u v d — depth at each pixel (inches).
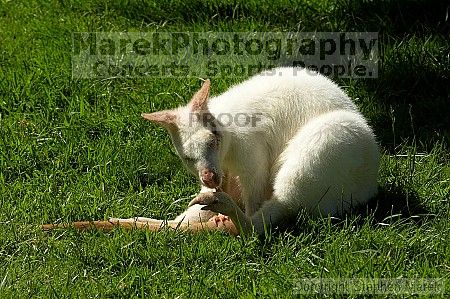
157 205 362.3
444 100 427.5
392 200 351.6
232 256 315.0
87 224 337.1
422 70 446.3
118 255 319.3
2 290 299.3
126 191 376.5
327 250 311.3
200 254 317.1
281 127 344.8
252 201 340.5
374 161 341.1
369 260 300.8
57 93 443.5
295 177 328.2
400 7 503.5
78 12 549.6
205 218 344.5
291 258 311.4
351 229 322.0
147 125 413.1
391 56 458.6
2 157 391.5
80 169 388.8
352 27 492.4
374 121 418.0
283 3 526.6
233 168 339.3
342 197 334.0
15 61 484.4
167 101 432.5
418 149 393.7
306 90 348.5
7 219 348.5
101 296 298.4
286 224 335.3
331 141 327.6
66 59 477.4
